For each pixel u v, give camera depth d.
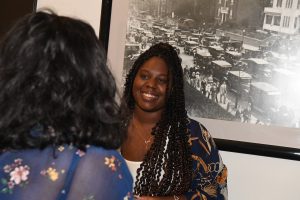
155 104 1.65
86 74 0.80
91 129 0.82
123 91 1.81
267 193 1.88
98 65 0.83
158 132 1.66
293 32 1.76
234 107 1.87
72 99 0.79
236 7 1.83
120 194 0.84
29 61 0.78
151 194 1.59
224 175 1.70
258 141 1.84
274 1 1.78
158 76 1.65
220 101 1.89
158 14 1.95
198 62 1.91
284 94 1.79
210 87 1.90
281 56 1.78
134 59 1.99
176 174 1.61
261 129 1.83
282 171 1.85
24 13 2.01
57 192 0.79
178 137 1.65
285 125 1.80
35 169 0.79
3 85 0.78
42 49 0.78
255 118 1.84
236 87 1.86
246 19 1.82
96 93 0.82
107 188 0.82
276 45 1.79
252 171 1.89
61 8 2.10
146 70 1.66
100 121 0.83
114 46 2.02
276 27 1.78
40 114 0.78
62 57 0.79
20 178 0.78
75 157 0.81
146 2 1.96
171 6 1.93
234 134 1.88
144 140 1.68
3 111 0.78
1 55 0.80
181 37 1.93
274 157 1.85
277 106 1.81
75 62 0.80
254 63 1.82
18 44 0.79
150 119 1.68
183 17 1.92
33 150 0.80
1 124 0.78
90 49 0.82
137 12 1.98
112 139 0.85
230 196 1.93
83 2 2.07
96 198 0.80
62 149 0.81
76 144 0.81
